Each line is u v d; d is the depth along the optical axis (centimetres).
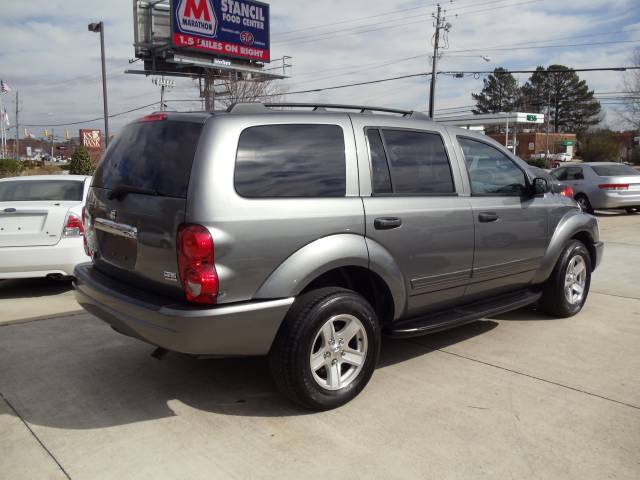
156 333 326
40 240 657
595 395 384
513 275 499
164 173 341
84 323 556
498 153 491
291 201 343
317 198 356
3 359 457
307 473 293
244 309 324
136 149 373
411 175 414
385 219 383
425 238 410
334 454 311
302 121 367
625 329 530
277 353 346
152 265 341
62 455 312
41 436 333
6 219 649
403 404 371
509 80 8925
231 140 333
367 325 374
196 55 3250
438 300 441
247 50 3422
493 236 465
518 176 504
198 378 418
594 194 1480
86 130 5275
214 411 364
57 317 579
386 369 432
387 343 494
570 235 545
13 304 641
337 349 363
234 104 358
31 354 468
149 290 351
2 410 367
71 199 708
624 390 393
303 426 343
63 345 490
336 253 354
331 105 399
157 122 369
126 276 371
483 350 474
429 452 313
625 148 6331
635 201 1467
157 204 335
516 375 419
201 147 328
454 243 432
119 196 368
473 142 471
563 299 553
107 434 336
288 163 351
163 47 3209
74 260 666
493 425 343
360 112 410
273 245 333
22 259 648
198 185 319
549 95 8144
